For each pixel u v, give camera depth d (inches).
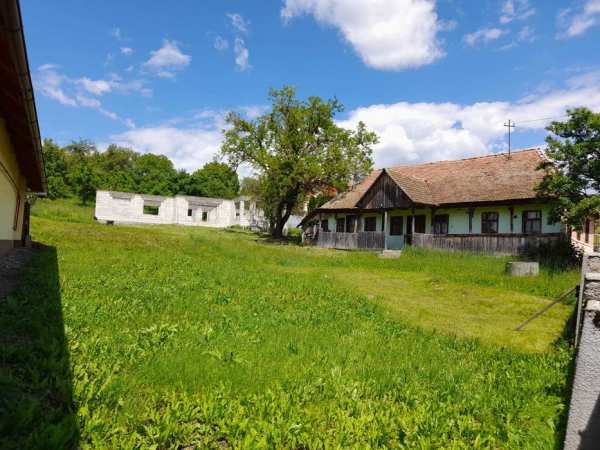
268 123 1610.5
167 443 126.9
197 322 268.4
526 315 399.9
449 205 1057.5
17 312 234.5
